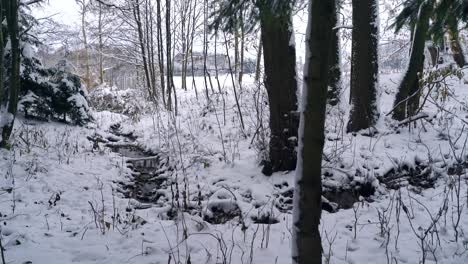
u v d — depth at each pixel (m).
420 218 4.88
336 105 9.66
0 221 4.84
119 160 8.85
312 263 2.70
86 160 8.30
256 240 4.52
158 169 8.27
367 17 7.70
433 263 3.83
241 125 9.14
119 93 19.69
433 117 8.18
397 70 17.05
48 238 4.47
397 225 4.69
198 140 9.14
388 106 10.25
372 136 7.73
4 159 7.26
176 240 4.50
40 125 10.93
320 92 2.59
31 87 11.01
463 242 4.05
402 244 4.26
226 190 6.10
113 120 15.14
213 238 4.57
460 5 4.27
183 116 12.88
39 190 6.17
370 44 7.75
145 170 8.31
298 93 6.08
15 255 3.96
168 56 15.45
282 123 6.15
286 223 4.96
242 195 6.07
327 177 6.21
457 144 7.15
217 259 3.94
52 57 18.69
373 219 4.98
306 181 2.67
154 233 4.72
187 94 19.62
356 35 7.89
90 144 10.05
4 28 9.37
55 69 11.76
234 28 3.87
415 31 7.66
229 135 8.91
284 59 5.89
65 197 6.00
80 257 4.05
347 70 13.66
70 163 7.84
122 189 6.97
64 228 4.82
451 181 5.34
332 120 8.91
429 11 4.95
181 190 6.49
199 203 5.82
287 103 6.05
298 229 2.71
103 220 4.84
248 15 3.75
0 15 7.34
